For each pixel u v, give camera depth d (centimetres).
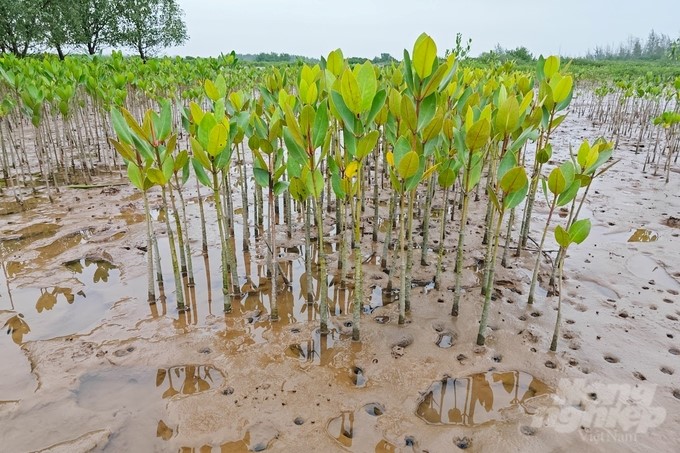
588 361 296
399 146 295
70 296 373
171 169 325
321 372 283
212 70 1148
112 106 307
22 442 228
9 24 2081
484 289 378
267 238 407
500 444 232
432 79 286
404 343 314
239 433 237
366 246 478
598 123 1412
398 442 234
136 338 315
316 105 383
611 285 398
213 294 380
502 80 548
